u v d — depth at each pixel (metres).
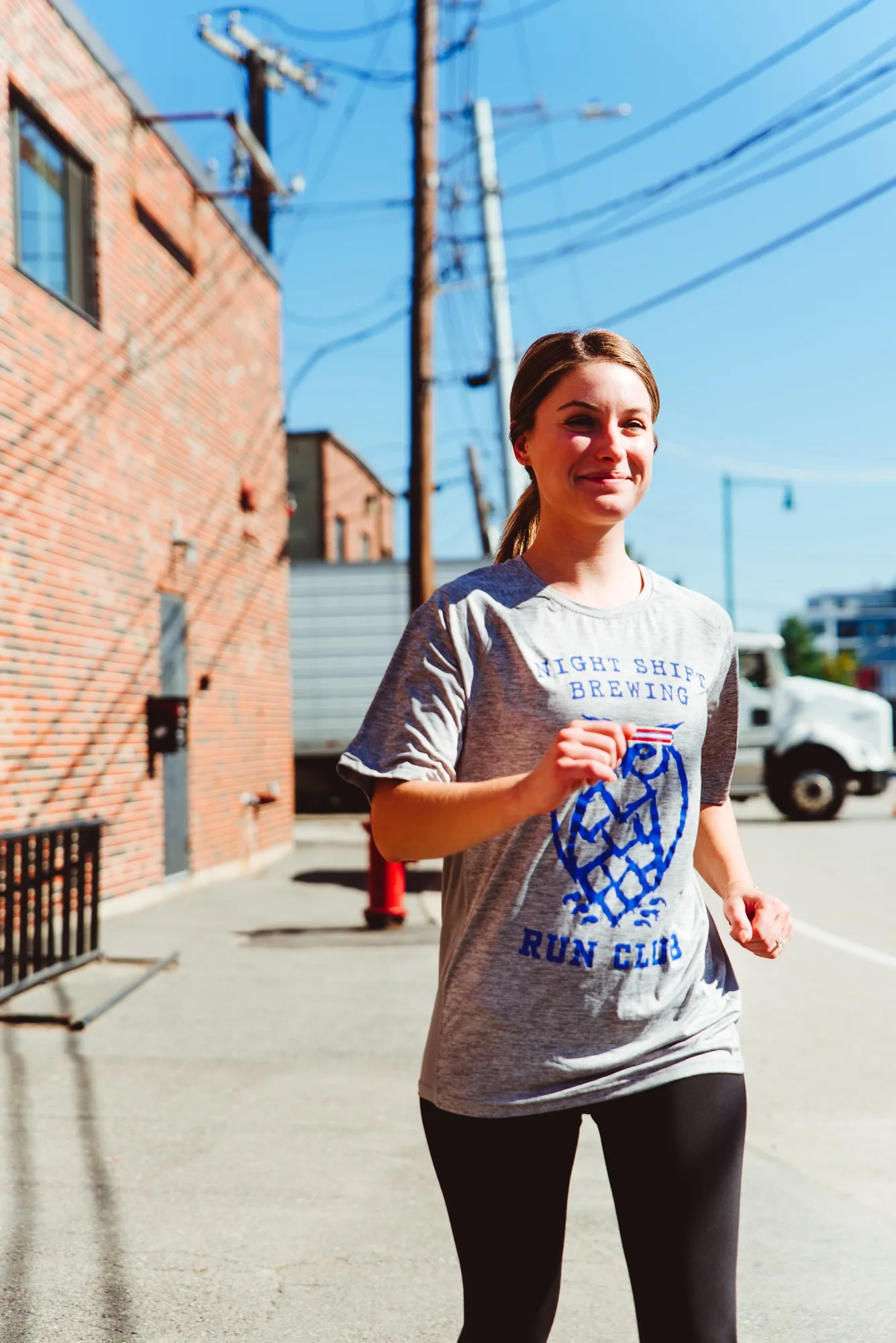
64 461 9.07
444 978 1.85
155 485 11.09
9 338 8.21
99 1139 4.37
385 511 35.50
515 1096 1.74
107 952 8.05
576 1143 1.80
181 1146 4.31
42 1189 3.88
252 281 14.51
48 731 8.73
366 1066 5.36
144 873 10.62
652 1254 1.74
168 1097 4.87
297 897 11.29
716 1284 1.71
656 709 1.81
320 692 21.69
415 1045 5.72
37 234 8.90
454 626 1.83
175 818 11.57
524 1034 1.75
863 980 7.51
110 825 9.89
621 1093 1.75
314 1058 5.47
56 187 9.25
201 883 12.20
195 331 12.34
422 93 13.31
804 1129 4.61
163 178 11.39
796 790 18.81
